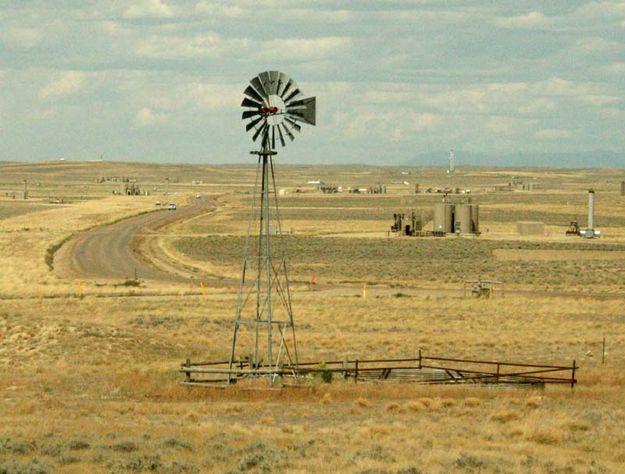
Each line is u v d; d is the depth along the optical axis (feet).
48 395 149.48
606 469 96.02
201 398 151.12
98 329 221.66
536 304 305.12
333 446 105.50
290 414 135.95
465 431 119.24
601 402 147.64
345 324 261.03
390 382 165.89
